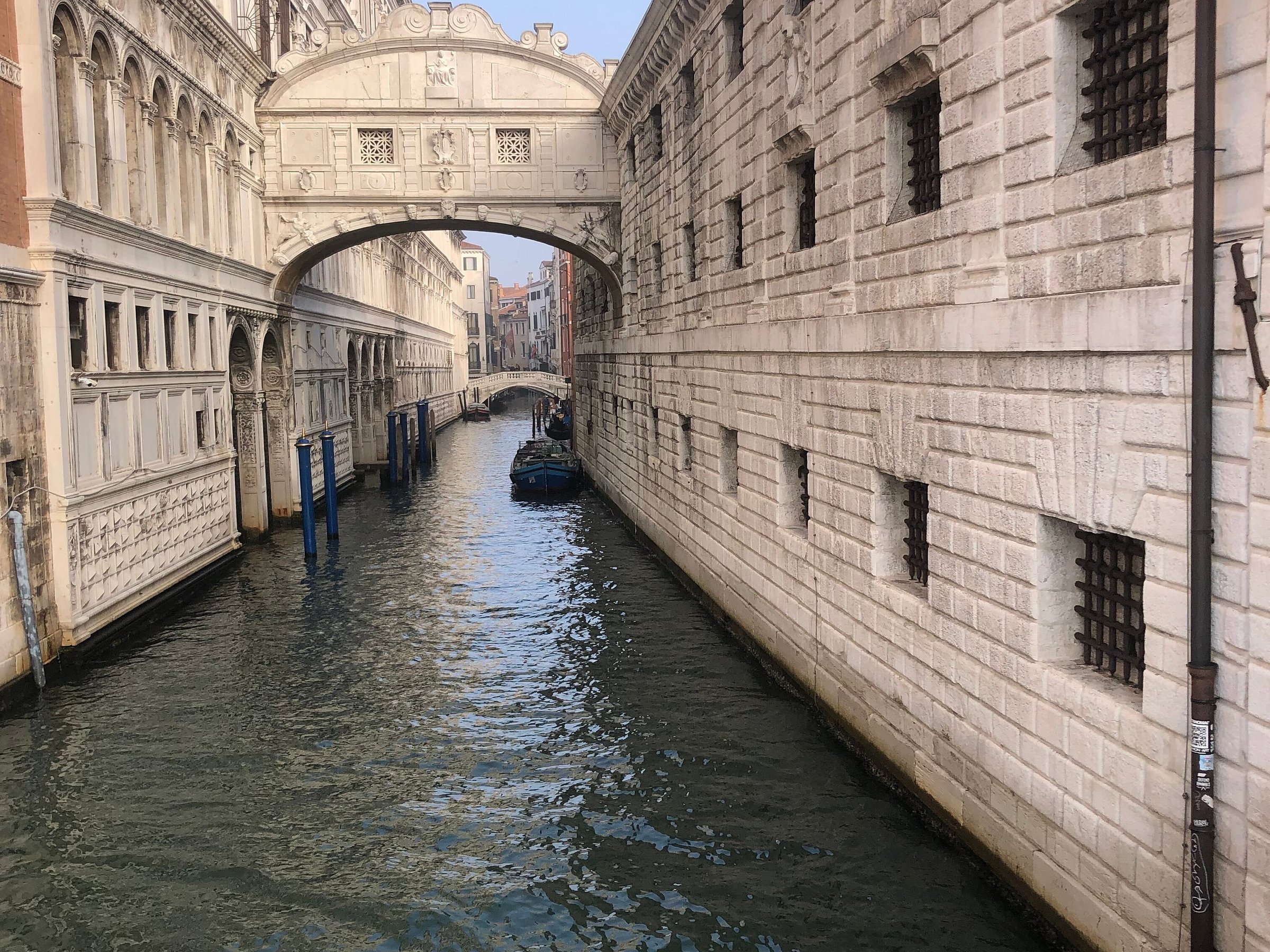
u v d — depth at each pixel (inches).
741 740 456.4
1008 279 300.0
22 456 507.5
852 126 412.8
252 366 944.3
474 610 708.7
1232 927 222.1
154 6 689.0
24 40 512.1
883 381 389.4
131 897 342.3
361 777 433.4
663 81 796.6
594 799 405.7
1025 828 299.4
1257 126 209.5
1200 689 224.8
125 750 461.4
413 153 1013.8
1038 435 285.6
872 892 326.3
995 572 311.1
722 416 636.1
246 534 966.4
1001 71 297.9
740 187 587.8
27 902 339.3
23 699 514.6
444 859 363.9
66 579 546.0
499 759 447.8
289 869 359.3
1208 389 222.5
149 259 666.2
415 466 1632.6
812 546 478.9
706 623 664.4
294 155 998.4
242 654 604.4
